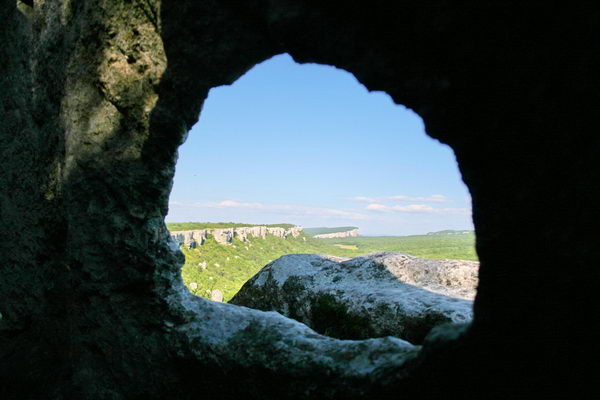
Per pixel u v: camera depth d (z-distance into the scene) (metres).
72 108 2.56
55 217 2.91
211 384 2.35
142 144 2.36
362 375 1.86
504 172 1.44
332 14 1.64
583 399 1.32
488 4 1.33
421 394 1.66
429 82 1.55
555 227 1.33
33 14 2.95
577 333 1.32
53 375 2.95
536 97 1.33
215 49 2.10
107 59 2.37
